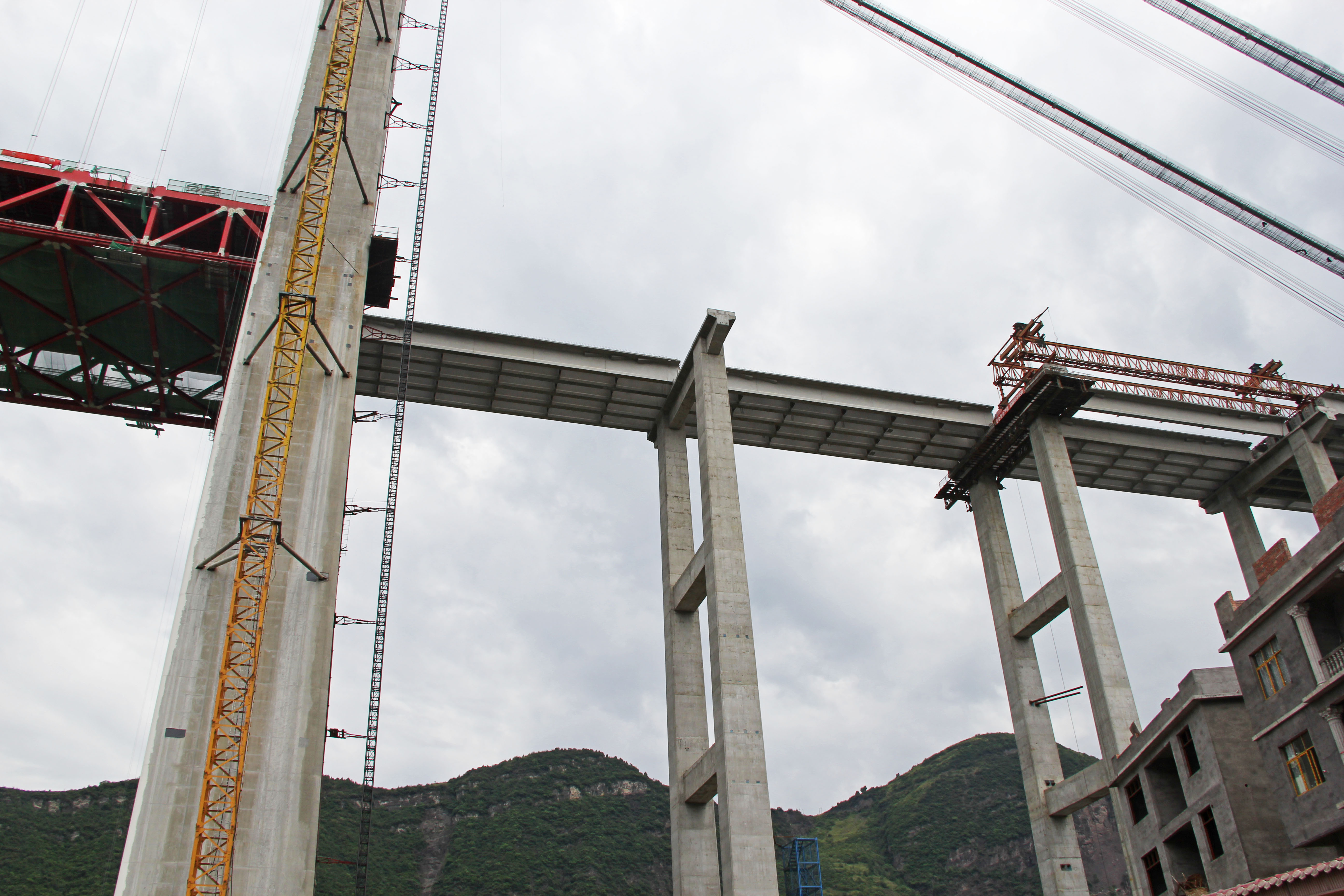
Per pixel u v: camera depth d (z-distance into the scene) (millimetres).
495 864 110938
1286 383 62375
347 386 45812
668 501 56188
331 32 54906
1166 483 66375
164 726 36656
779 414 59594
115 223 49344
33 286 51844
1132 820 37656
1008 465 63531
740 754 42344
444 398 57188
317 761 37875
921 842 126125
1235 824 30500
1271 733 30344
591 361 55219
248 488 41812
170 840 34969
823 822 149500
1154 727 35656
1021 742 56469
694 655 52562
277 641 39531
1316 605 29500
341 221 49812
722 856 41250
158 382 58219
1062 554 55656
